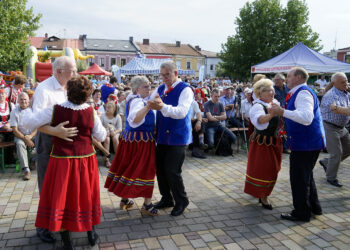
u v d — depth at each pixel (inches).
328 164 177.2
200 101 294.5
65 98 109.3
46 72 608.7
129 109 128.8
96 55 1692.9
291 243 112.5
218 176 191.8
